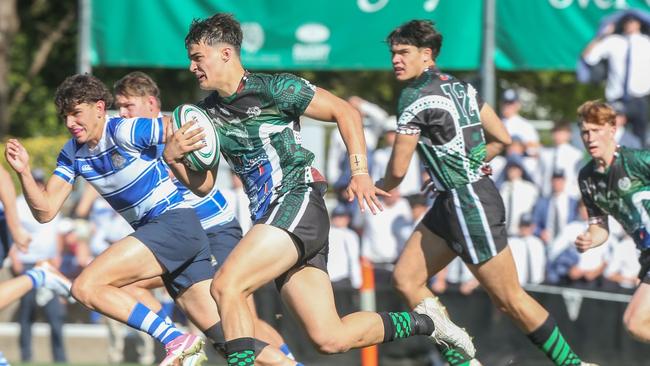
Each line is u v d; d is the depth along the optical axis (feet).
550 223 99.91
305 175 54.85
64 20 200.54
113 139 59.41
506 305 66.28
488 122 66.64
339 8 109.91
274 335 68.85
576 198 100.27
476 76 117.39
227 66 53.98
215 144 54.13
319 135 110.42
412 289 66.85
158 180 61.21
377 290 96.73
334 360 98.22
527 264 98.27
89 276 58.90
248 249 53.36
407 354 97.60
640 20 109.50
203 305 62.69
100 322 101.91
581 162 103.91
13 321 101.24
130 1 110.22
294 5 110.01
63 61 203.72
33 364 96.48
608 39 109.70
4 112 165.27
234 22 54.60
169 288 63.52
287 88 53.57
